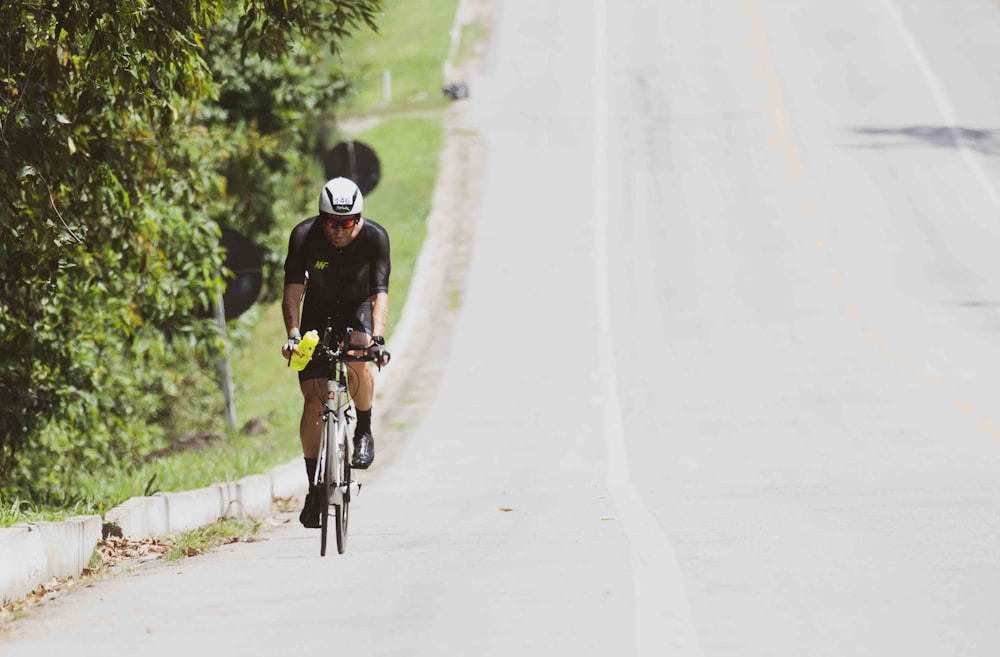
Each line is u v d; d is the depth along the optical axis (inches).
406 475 2190.0
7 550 1144.2
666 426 2487.7
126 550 1435.8
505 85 6697.8
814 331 3351.4
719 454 2146.9
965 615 903.1
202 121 3863.2
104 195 1776.6
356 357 1200.8
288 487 2081.7
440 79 6771.7
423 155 5679.1
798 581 1037.2
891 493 1550.2
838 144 5546.3
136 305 2310.5
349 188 1178.0
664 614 943.0
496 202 5073.8
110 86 1568.7
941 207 4667.8
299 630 952.9
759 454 2107.5
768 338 3319.4
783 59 6860.2
